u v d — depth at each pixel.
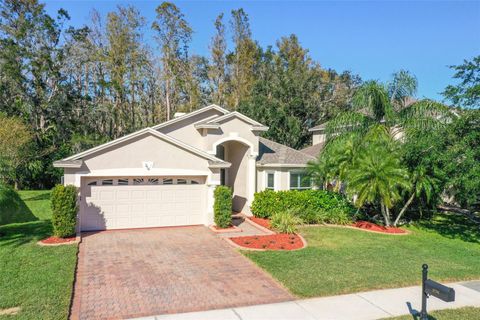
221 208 17.47
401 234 17.58
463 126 15.48
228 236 16.20
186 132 21.73
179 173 17.80
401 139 19.48
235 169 23.73
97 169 16.52
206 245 14.57
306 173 22.33
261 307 8.66
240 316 8.16
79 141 35.28
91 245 14.31
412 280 10.62
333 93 48.00
